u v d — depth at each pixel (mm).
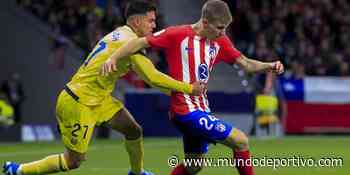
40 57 49188
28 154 32156
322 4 57938
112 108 17109
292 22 55750
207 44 15922
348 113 49062
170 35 15703
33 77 49344
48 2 53000
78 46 50938
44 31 49188
